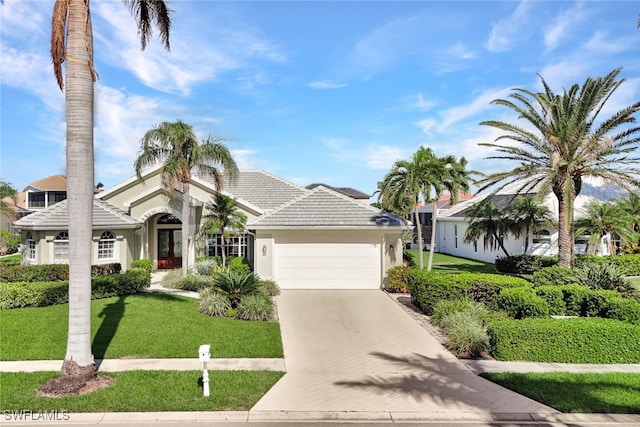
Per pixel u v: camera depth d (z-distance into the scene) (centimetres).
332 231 2030
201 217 2447
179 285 1936
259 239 2027
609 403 783
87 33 855
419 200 2169
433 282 1477
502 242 2680
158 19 1145
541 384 870
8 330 1204
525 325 1047
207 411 748
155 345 1098
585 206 2689
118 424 708
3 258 3494
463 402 796
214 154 2048
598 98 1861
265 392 834
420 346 1141
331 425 714
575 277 1664
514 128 1983
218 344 1114
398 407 775
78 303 848
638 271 2491
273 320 1399
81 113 846
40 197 5303
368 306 1639
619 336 1023
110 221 2220
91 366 858
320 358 1038
